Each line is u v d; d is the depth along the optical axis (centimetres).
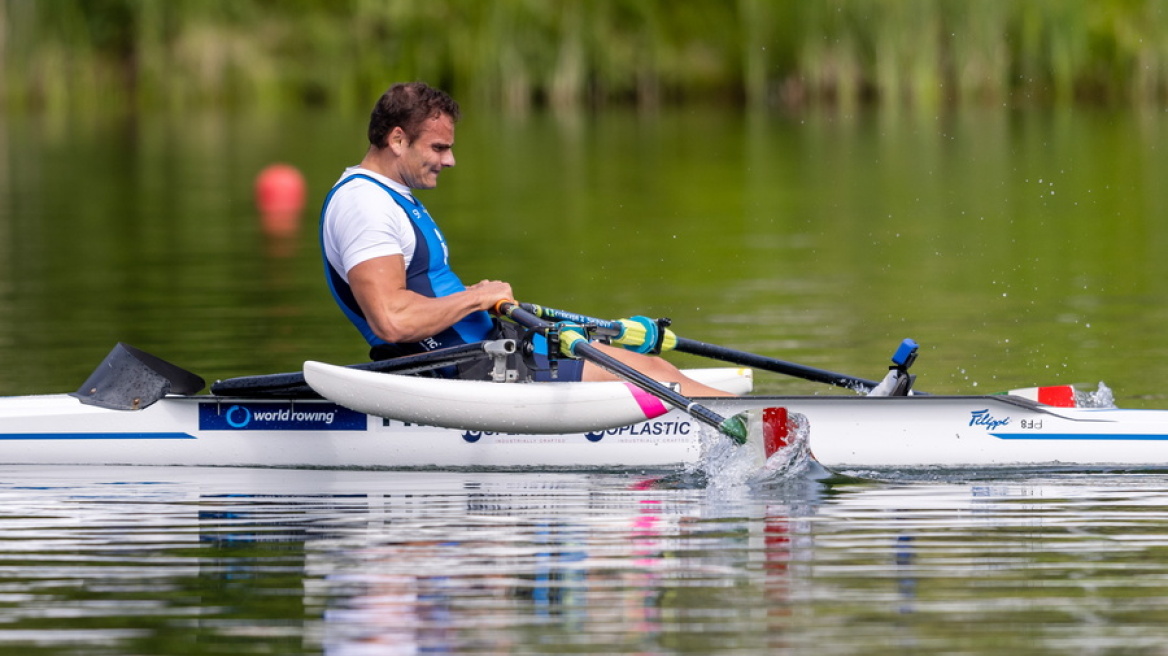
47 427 2450
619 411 2300
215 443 2442
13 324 3866
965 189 7350
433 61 14538
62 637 1512
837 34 13800
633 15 14838
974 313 3919
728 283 4578
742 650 1455
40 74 13650
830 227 6038
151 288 4519
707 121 12594
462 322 2406
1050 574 1697
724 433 2239
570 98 14612
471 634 1509
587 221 6347
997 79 13200
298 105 14625
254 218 6581
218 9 14425
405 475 2355
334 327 3772
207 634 1516
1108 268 4719
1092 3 13262
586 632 1511
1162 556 1766
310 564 1767
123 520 2011
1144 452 2323
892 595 1623
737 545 1839
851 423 2339
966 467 2333
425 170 2353
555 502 2111
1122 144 9356
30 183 7988
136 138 10888
